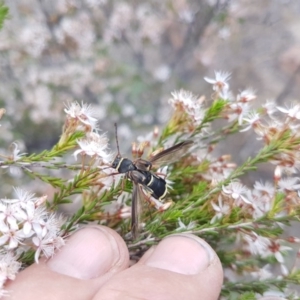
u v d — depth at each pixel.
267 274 0.14
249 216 0.12
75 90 0.35
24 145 0.31
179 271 0.10
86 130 0.12
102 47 0.37
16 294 0.09
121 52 0.40
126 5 0.37
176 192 0.13
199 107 0.13
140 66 0.39
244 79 0.39
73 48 0.35
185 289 0.10
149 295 0.09
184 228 0.12
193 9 0.37
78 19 0.36
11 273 0.10
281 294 0.14
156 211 0.12
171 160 0.13
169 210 0.12
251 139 0.33
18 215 0.10
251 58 0.40
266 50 0.40
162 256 0.10
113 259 0.10
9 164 0.12
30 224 0.10
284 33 0.41
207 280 0.10
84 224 0.12
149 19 0.38
